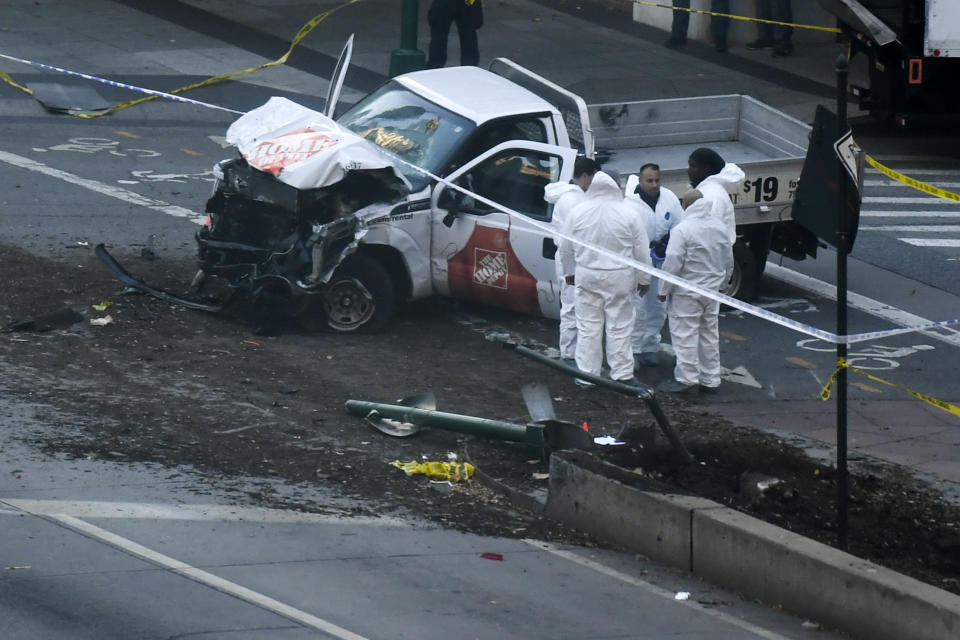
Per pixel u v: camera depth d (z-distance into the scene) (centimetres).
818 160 3012
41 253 5325
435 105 5116
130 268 5253
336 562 2911
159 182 6594
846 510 3055
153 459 3481
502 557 3072
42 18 9850
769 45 10306
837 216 2952
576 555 3156
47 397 3875
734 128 6156
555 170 4941
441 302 5328
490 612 2702
